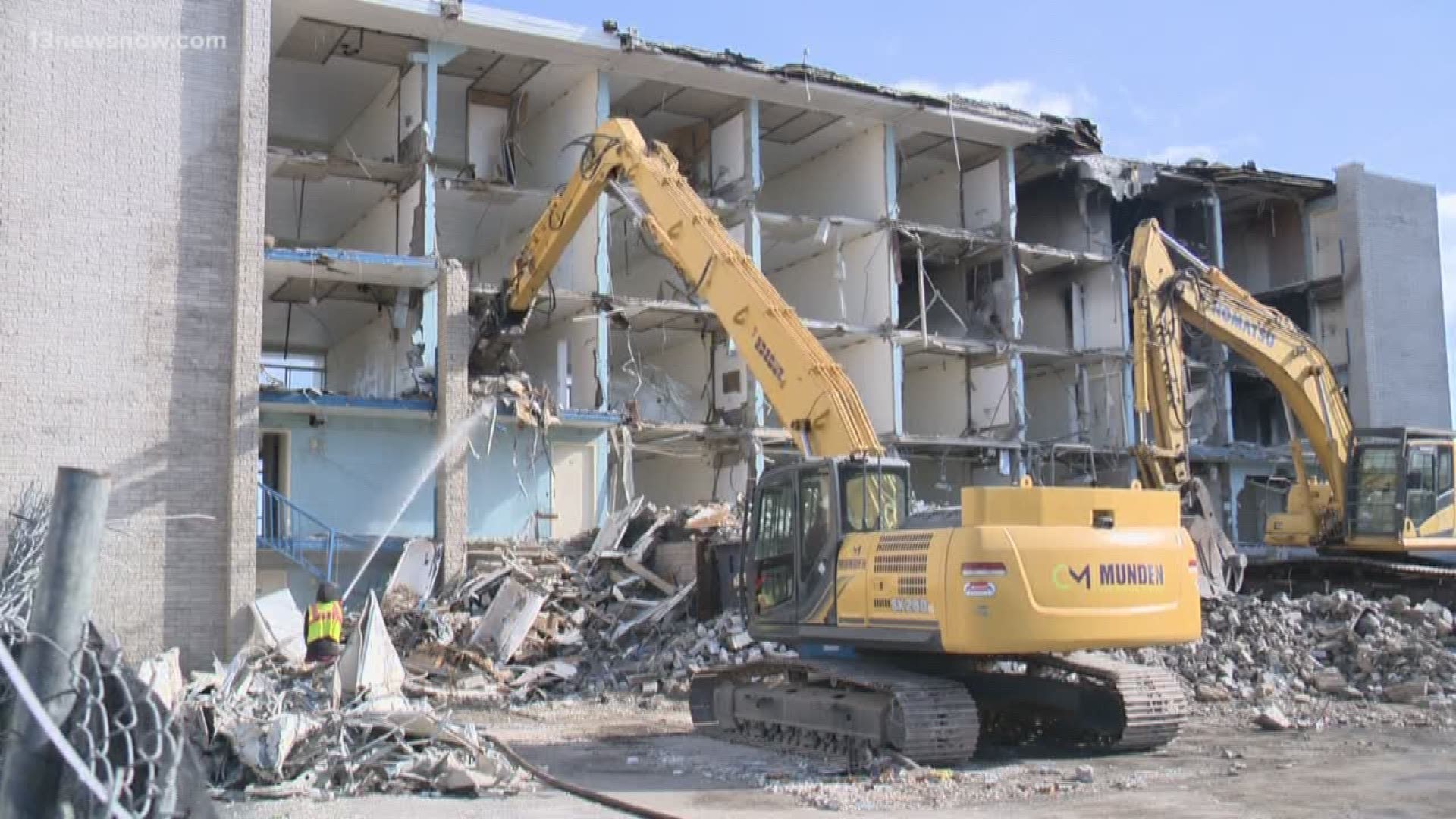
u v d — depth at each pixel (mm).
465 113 34938
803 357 15492
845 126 37719
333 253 26125
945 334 42344
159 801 3830
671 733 16469
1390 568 25484
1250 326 25219
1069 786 12328
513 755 12602
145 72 23438
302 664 19844
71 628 3877
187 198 23469
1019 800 11664
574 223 23422
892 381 36625
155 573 22422
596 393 31641
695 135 37250
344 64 32438
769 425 35344
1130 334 41312
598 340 31812
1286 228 47031
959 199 41312
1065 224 42781
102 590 22000
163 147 23406
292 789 11461
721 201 34594
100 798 3676
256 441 23188
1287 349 25734
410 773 11938
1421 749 14625
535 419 28500
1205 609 21328
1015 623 12617
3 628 4578
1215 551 22672
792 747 14750
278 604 22641
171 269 23219
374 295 30547
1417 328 45562
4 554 20969
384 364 31656
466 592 24016
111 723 4055
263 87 24078
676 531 25609
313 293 29219
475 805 11328
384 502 27484
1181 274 23953
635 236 35156
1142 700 14086
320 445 27109
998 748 14906
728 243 17453
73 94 22938
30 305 22219
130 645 22047
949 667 14805
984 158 40500
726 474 35250
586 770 13539
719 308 17047
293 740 11938
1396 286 45250
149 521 22516
